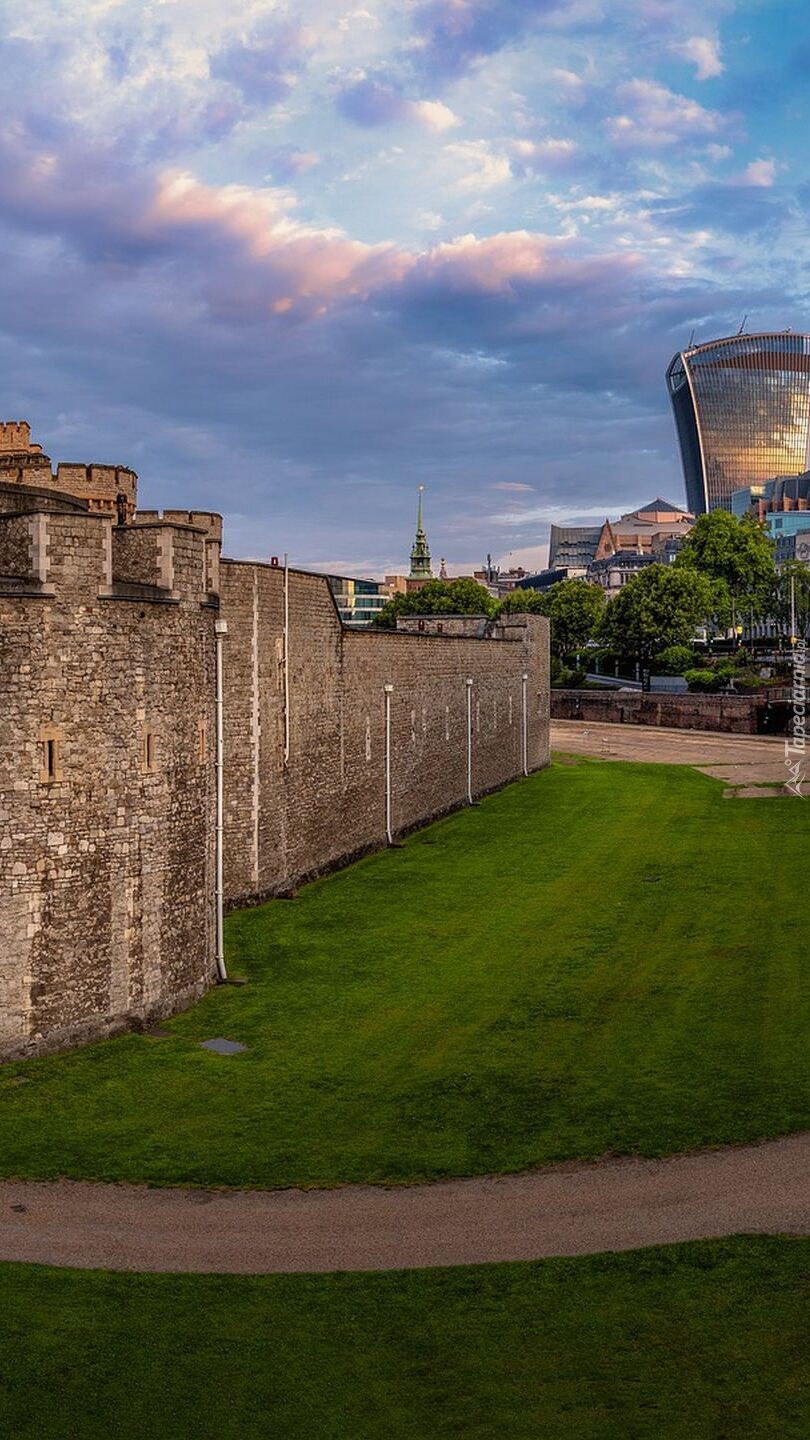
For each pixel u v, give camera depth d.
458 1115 25.36
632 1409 15.65
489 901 45.88
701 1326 17.39
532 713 90.50
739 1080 27.02
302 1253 19.66
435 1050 29.41
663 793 76.50
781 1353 16.73
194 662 32.31
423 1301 18.14
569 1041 30.05
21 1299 18.14
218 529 44.16
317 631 50.25
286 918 42.88
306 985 34.75
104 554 28.84
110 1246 19.84
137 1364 16.59
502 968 36.66
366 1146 23.78
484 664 77.69
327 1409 15.70
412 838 61.50
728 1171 22.38
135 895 30.16
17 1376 16.28
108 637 29.12
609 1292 18.31
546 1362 16.64
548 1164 22.91
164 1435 15.20
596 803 72.75
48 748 27.94
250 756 44.19
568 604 180.75
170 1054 28.78
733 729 119.12
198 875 32.78
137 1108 25.48
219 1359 16.70
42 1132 24.11
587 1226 20.42
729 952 38.00
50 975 28.20
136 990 30.38
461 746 72.75
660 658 144.88
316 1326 17.52
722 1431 15.22
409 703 63.25
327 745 51.66
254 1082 27.12
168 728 31.14
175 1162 22.92
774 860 52.66
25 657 27.48
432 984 34.97
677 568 155.00
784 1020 31.19
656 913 43.50
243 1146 23.70
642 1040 30.00
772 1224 20.27
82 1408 15.67
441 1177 22.41
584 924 42.09
